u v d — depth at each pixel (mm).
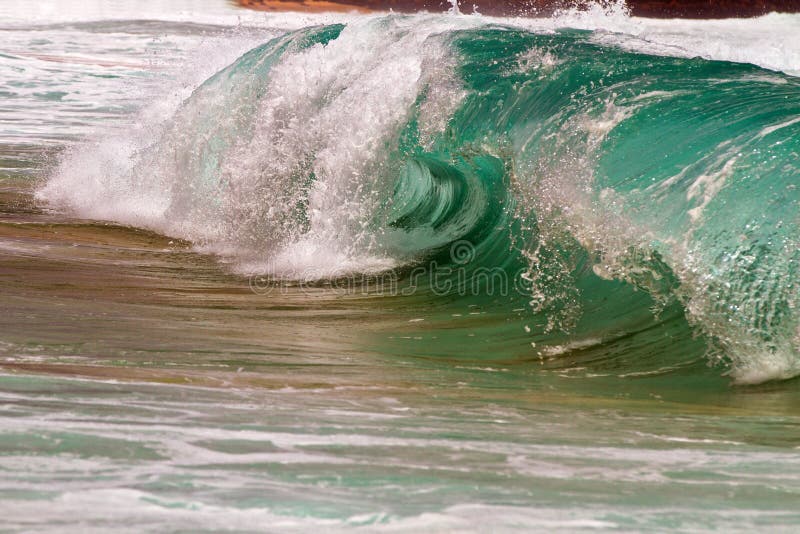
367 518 8320
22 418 10883
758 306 15766
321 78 28453
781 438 11742
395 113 25516
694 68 23156
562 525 8344
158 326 17734
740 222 16562
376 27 29375
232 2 161625
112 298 20250
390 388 14141
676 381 15219
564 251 19922
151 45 104312
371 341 17938
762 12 136000
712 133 18953
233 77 33156
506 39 26719
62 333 16328
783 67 40031
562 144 21344
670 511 8781
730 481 9758
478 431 11609
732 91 20984
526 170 21875
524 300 20172
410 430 11453
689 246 17125
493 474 9758
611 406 13594
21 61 81375
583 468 10102
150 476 9156
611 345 17125
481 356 17078
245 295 21734
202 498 8609
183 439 10430
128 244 27312
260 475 9359
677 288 17156
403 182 25969
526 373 15891
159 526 7930
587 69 23438
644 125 20281
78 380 12969
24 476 9008
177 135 33344
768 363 15398
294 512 8391
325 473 9523
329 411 12219
